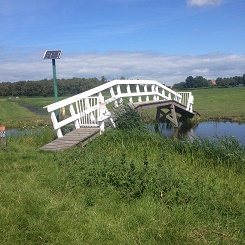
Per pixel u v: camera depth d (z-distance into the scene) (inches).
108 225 172.2
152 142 402.9
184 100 948.0
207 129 721.0
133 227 172.4
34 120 1065.5
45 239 157.8
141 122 514.9
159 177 227.3
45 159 310.2
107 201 205.6
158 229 165.3
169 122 856.9
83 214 185.5
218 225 173.2
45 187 227.6
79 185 230.8
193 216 183.9
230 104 1289.4
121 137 425.1
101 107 461.1
